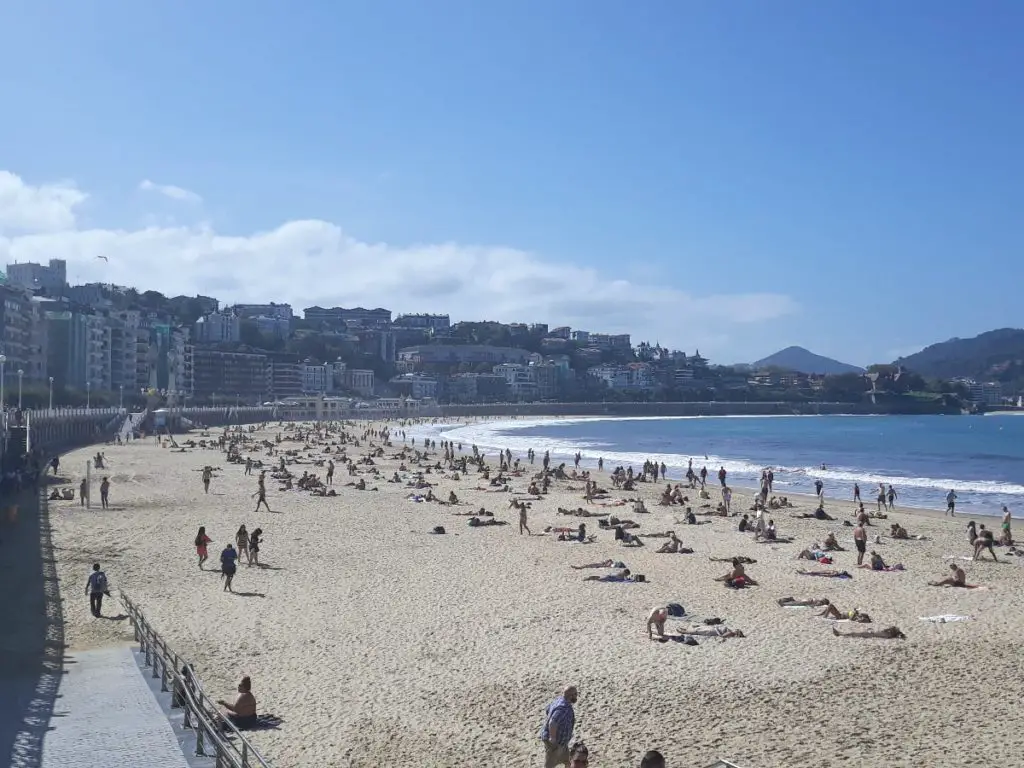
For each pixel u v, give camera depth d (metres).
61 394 152.75
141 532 47.78
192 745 17.16
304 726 20.55
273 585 35.97
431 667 25.14
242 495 66.00
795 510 64.31
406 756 18.77
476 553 43.78
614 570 39.06
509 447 152.75
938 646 27.20
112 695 20.59
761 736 19.89
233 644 27.34
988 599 34.31
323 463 95.75
